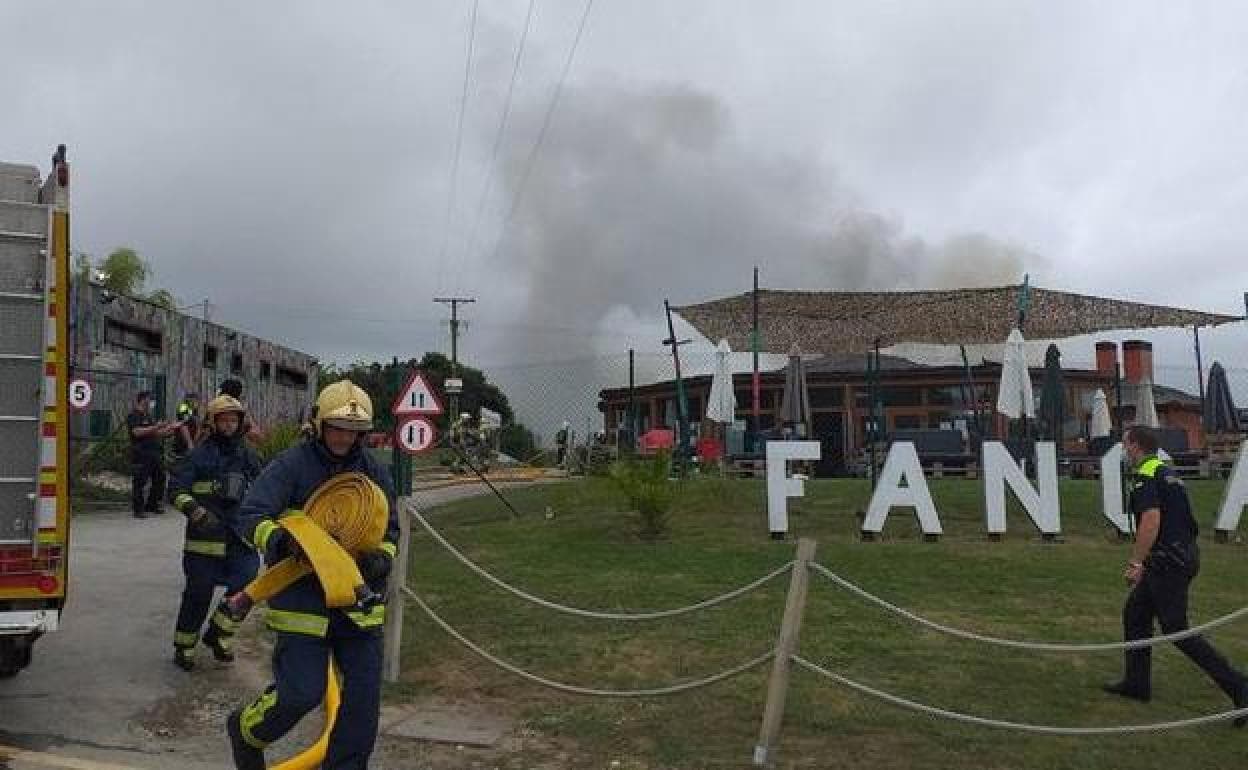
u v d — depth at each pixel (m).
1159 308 19.53
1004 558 11.46
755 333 18.89
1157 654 8.07
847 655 7.78
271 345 32.53
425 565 11.35
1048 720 6.55
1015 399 17.55
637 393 36.00
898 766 5.75
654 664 7.70
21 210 5.86
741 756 5.92
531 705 6.96
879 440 24.58
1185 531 6.91
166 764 5.75
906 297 18.95
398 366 18.19
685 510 14.66
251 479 7.77
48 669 7.54
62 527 5.96
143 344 24.02
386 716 6.74
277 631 4.50
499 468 30.86
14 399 5.80
